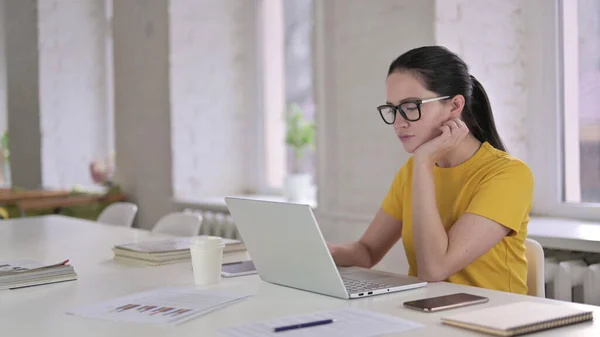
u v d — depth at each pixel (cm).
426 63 171
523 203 169
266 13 444
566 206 277
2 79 703
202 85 446
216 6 448
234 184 459
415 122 173
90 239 252
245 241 163
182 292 152
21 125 618
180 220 271
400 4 289
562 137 280
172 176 441
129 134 491
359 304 137
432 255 163
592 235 228
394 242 208
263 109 451
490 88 281
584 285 221
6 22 635
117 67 500
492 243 166
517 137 288
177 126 440
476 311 122
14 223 315
